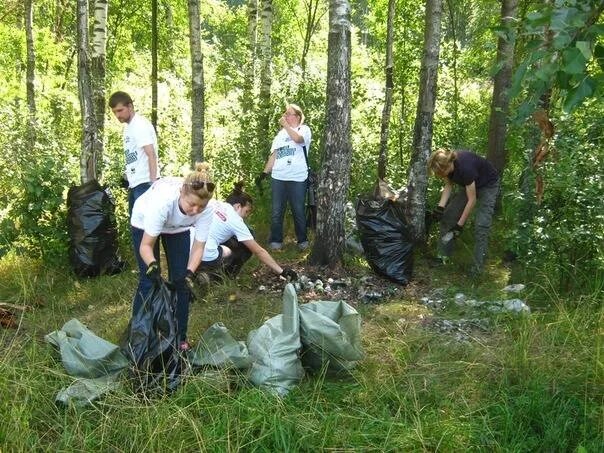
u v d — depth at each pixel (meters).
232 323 5.00
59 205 6.39
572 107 2.32
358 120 9.20
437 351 4.44
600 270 5.22
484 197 6.21
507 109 7.23
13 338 4.60
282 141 6.89
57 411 3.60
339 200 6.16
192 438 3.35
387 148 8.85
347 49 5.96
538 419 3.57
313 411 3.62
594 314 4.66
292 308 4.20
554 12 2.31
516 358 4.13
